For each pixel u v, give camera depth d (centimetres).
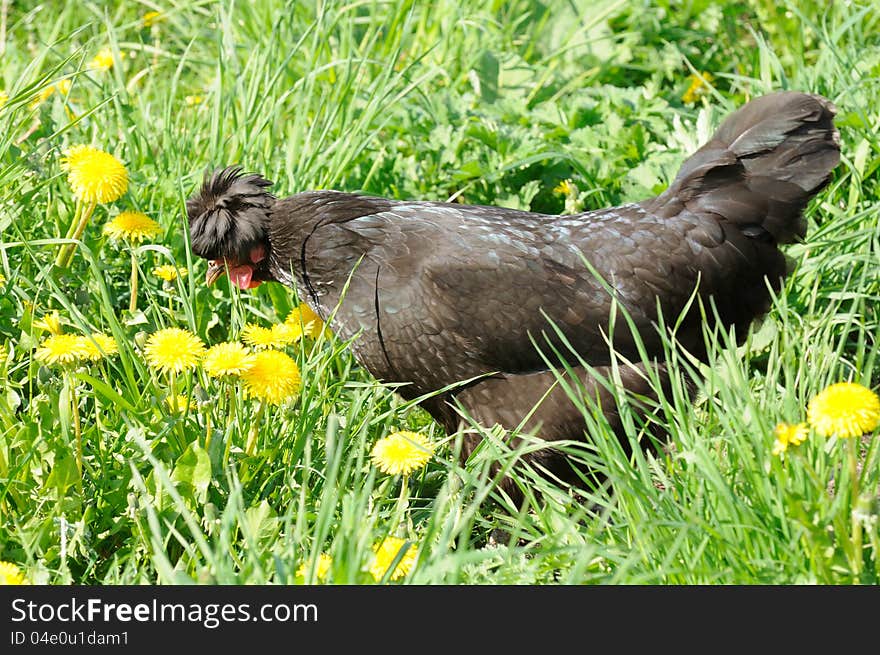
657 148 802
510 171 805
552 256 573
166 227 689
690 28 1047
